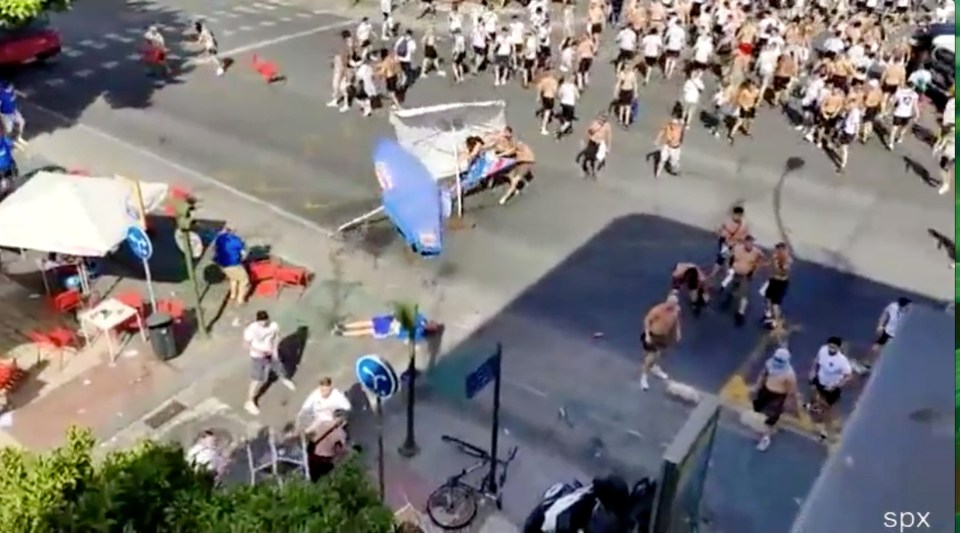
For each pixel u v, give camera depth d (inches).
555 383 551.8
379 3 1286.9
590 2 1164.5
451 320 607.2
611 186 788.0
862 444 262.4
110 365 558.9
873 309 629.9
